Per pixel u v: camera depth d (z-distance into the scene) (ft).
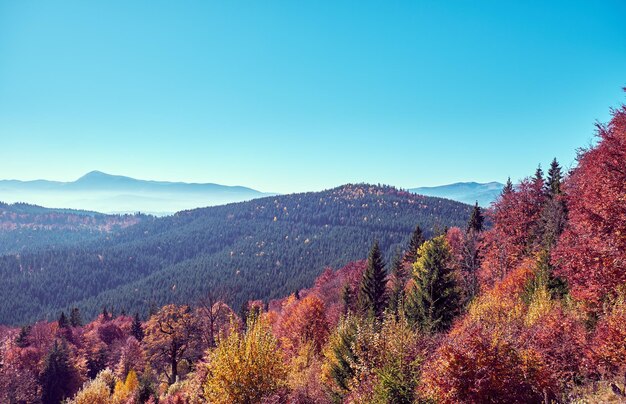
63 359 204.13
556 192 121.19
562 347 48.78
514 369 37.14
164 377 194.70
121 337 318.45
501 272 123.13
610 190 49.39
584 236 51.08
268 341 56.65
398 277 184.14
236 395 51.37
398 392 36.68
